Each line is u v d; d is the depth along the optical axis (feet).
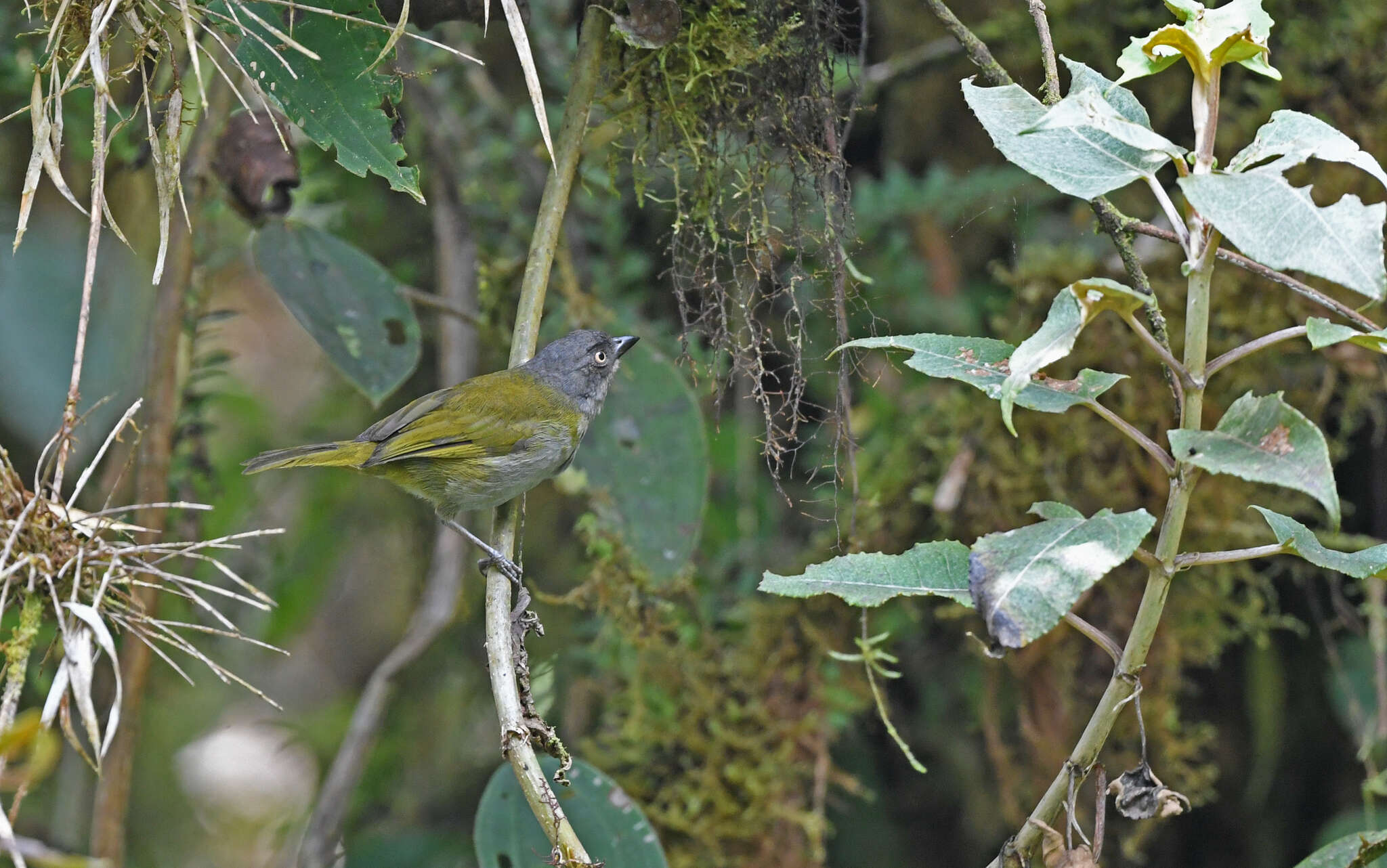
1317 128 12.82
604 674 30.32
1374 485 29.30
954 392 28.94
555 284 29.68
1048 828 14.28
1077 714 28.32
